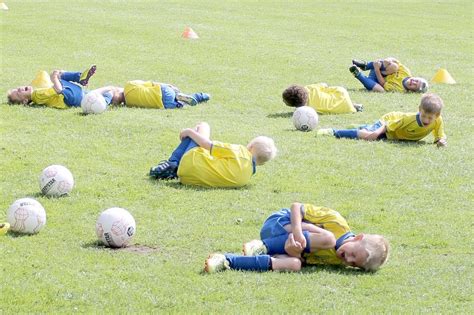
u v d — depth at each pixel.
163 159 19.64
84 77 25.17
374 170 19.20
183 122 23.36
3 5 47.38
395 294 12.23
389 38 42.81
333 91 26.00
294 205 13.73
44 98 24.70
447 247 14.47
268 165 19.36
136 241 14.34
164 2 54.12
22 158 19.28
